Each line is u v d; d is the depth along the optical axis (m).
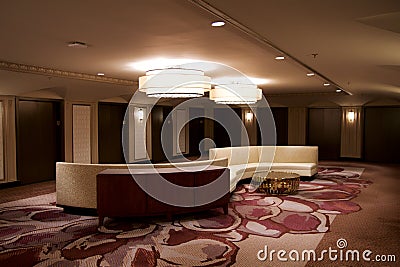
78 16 3.20
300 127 12.99
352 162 11.95
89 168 5.25
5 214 5.36
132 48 4.60
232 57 5.20
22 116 7.88
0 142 7.41
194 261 3.61
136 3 2.83
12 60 5.55
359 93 10.83
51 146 8.62
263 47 4.48
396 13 2.95
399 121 11.65
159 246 4.02
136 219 5.09
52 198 6.50
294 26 3.41
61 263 3.57
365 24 3.25
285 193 6.63
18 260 3.65
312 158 8.51
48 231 4.56
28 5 2.90
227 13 3.03
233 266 3.50
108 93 9.12
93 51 4.80
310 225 4.74
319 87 9.59
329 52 4.61
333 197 6.40
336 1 2.66
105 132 10.06
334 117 12.62
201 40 4.13
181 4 2.85
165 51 4.80
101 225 4.78
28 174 8.05
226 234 4.41
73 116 9.01
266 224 4.80
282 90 10.63
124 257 3.72
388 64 5.29
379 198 6.31
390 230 4.51
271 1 2.70
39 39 4.11
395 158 11.76
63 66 6.14
